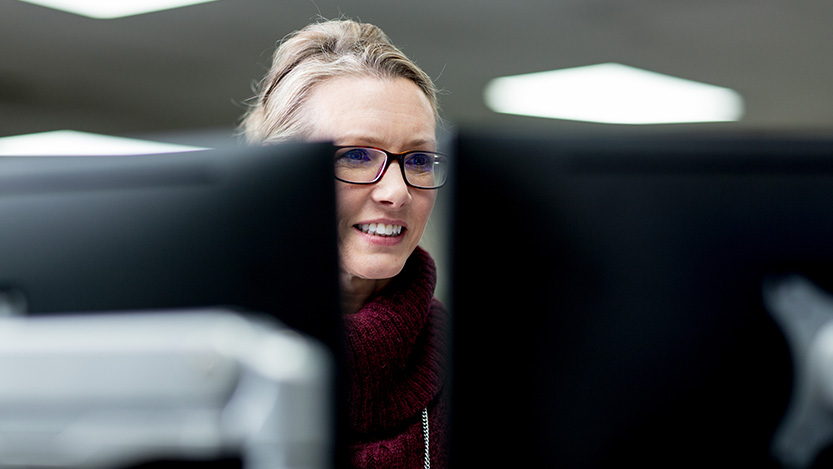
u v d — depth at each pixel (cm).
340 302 69
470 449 71
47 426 59
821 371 67
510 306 70
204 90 622
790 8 502
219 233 69
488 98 646
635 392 70
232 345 58
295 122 118
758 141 71
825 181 70
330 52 122
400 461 102
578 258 70
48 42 525
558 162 70
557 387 71
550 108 675
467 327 71
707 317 70
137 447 58
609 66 584
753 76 611
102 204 71
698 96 649
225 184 70
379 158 112
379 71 117
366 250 110
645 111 686
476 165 70
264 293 69
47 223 72
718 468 70
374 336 102
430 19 505
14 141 719
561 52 561
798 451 69
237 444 58
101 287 70
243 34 523
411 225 112
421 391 106
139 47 539
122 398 58
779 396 69
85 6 479
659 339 70
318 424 58
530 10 498
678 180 70
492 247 70
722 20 518
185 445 58
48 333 59
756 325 70
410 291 110
